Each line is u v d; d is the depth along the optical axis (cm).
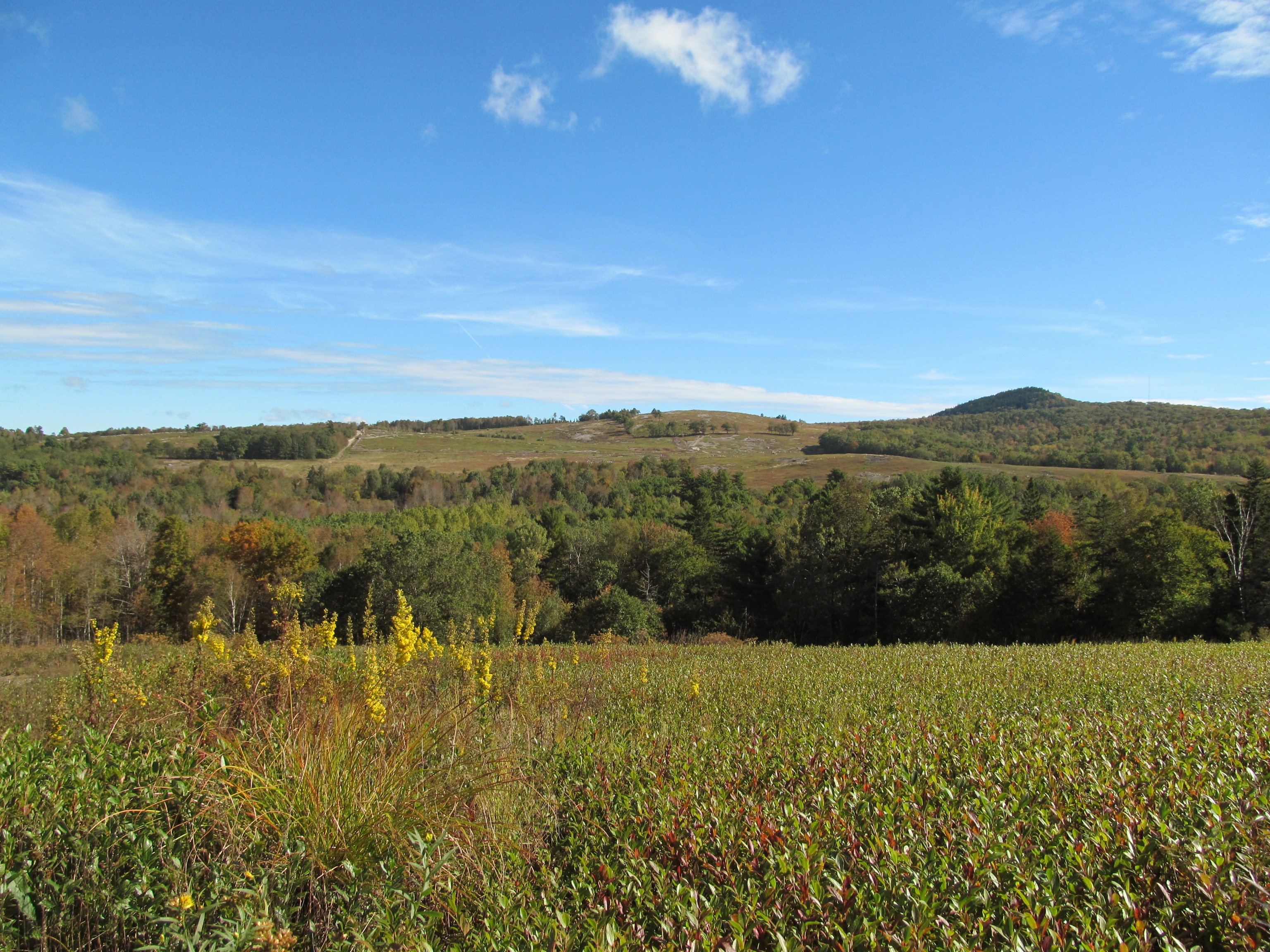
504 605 3794
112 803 375
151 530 5828
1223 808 433
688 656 1723
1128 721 712
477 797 447
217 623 818
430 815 386
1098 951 283
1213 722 702
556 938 308
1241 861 354
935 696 966
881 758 568
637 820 443
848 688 1057
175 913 301
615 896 354
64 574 4628
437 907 341
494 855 390
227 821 364
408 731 497
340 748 416
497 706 786
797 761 578
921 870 353
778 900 331
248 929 271
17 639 4275
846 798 468
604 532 5606
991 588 3544
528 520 6844
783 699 964
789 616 4288
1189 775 504
